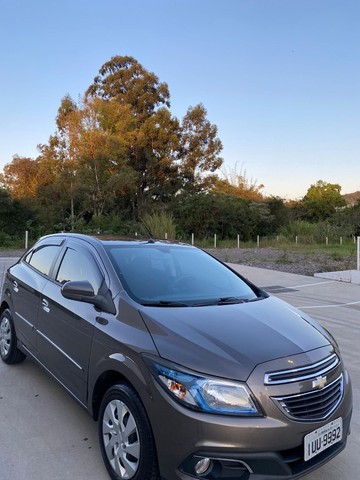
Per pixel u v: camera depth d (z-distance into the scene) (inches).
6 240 1066.1
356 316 357.1
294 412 110.6
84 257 166.6
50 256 191.3
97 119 1407.5
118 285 143.7
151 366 113.3
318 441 112.9
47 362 167.2
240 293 164.1
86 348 138.7
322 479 129.0
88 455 135.7
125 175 1379.2
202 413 105.3
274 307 151.8
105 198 1373.0
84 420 157.5
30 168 1624.0
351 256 884.6
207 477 104.8
